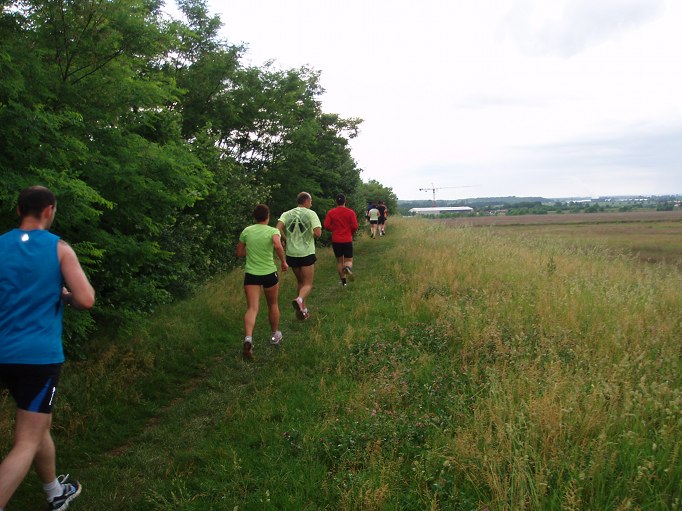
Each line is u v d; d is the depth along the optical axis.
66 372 5.53
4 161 4.37
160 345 6.70
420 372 5.21
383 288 9.95
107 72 5.75
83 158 4.96
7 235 3.01
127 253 5.94
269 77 16.72
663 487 3.10
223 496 3.41
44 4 5.19
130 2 5.68
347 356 5.97
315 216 8.02
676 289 8.41
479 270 10.22
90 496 3.58
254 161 17.28
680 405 3.90
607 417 3.75
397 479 3.38
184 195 6.66
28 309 2.89
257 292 6.55
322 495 3.37
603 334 5.79
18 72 4.46
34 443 2.88
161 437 4.49
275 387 5.36
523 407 3.95
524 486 3.06
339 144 22.20
